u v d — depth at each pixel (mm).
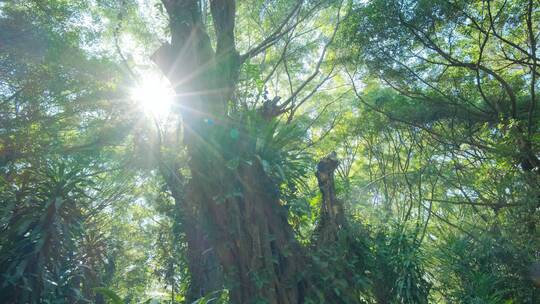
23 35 11133
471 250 10406
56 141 12031
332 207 8477
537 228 10117
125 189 16547
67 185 9516
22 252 9078
